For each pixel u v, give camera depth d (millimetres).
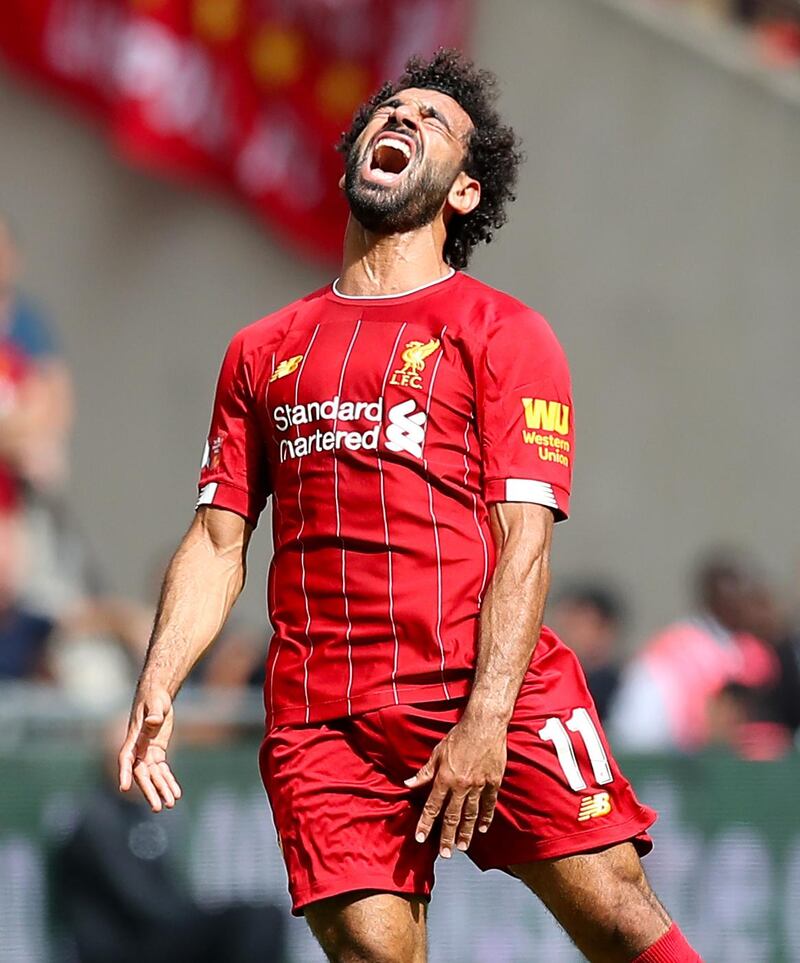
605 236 39500
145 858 24406
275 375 13828
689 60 40000
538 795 13523
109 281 37500
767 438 40031
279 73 37750
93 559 36906
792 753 26688
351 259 14133
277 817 13586
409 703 13211
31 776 24594
